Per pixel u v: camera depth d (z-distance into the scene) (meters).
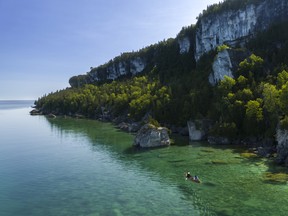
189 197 48.50
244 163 66.94
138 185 55.69
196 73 157.62
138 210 44.19
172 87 150.88
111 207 45.75
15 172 68.00
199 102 117.06
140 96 169.62
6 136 125.12
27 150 93.81
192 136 101.88
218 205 44.62
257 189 50.31
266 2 173.62
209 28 199.88
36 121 193.50
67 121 188.38
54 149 94.06
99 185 56.62
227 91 108.88
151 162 72.56
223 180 55.78
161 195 50.03
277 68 111.81
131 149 89.81
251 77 113.75
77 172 66.31
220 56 131.38
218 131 93.12
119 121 165.12
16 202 49.28
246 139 90.38
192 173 61.22
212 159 71.94
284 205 43.66
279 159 65.81
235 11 186.12
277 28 150.88
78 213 44.06
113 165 71.25
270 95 82.31
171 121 126.19
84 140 109.44
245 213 41.56
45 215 43.94
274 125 80.19
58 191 54.06
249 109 89.62
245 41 170.38
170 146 91.44
